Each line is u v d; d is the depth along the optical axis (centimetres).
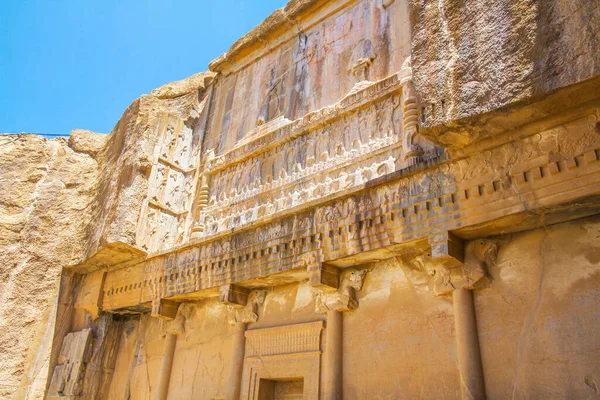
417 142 687
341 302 686
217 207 1024
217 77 1277
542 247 531
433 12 550
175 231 1109
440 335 581
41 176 1281
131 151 1108
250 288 841
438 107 511
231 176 1038
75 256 1146
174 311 963
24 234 1182
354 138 808
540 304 510
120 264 1079
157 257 985
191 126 1244
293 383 771
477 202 536
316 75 978
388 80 789
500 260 559
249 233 802
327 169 818
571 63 421
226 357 845
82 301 1123
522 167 505
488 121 493
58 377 1050
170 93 1290
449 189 562
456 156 558
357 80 875
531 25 458
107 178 1170
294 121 931
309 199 819
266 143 969
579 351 468
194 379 880
